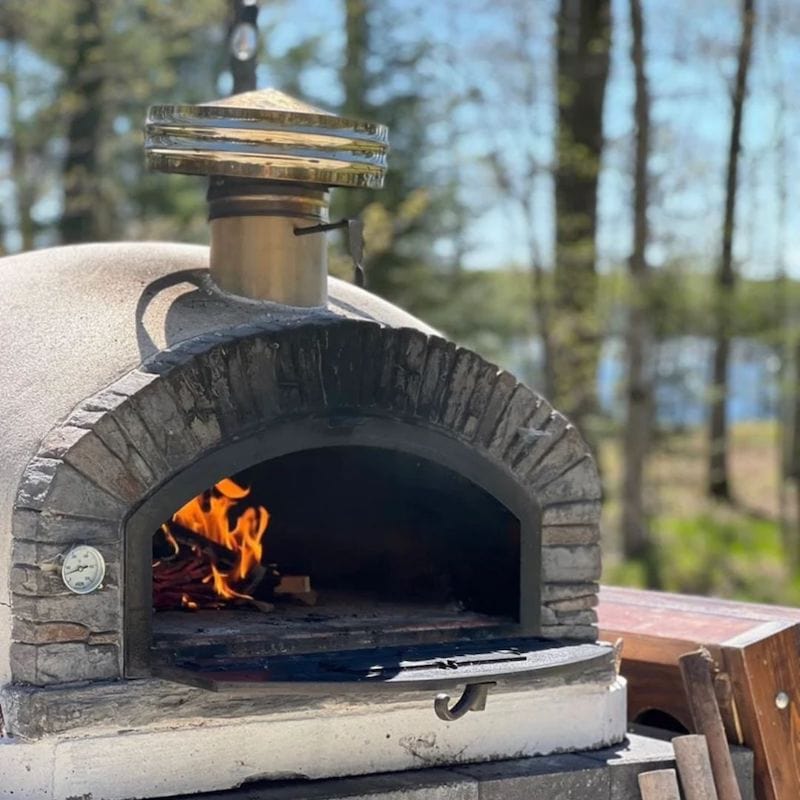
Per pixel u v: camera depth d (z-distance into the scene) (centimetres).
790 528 1368
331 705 319
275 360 312
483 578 367
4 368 323
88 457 289
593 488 362
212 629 317
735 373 1577
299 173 340
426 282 1305
